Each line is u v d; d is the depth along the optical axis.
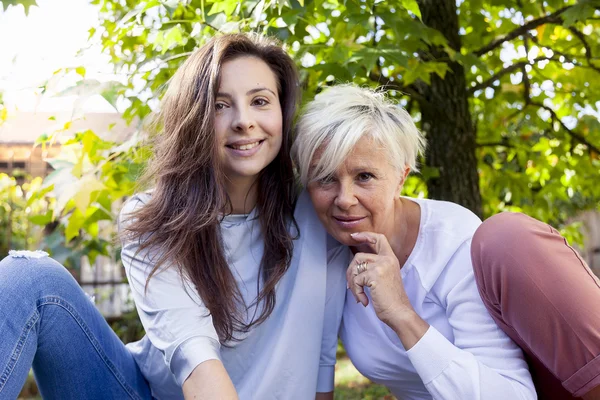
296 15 2.37
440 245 1.94
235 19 2.55
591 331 1.59
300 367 2.04
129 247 1.96
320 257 2.08
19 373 1.80
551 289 1.63
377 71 3.13
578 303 1.61
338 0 2.55
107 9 3.36
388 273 1.82
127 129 2.88
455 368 1.71
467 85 3.85
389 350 2.02
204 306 1.89
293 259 2.08
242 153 1.94
